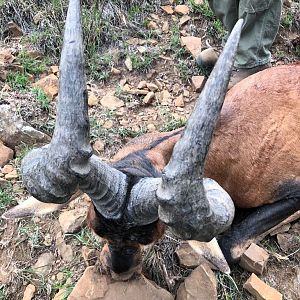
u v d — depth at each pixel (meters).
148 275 1.01
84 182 0.71
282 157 1.00
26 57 1.37
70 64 0.64
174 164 0.64
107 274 0.96
